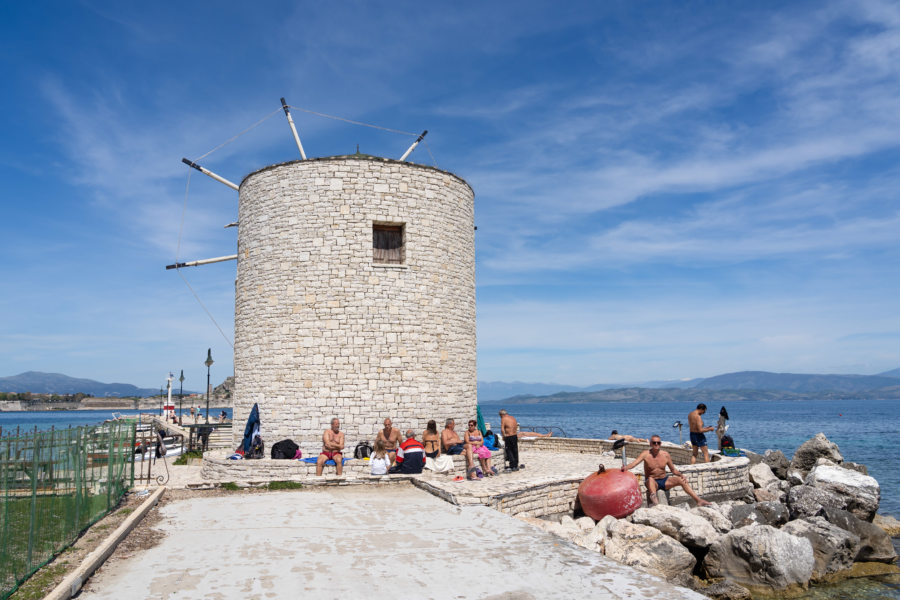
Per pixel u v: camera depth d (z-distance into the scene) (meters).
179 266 24.75
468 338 22.23
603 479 14.78
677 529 13.59
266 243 20.70
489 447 21.61
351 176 20.33
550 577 7.62
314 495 13.86
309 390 19.42
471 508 12.06
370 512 11.77
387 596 6.96
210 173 23.09
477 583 7.40
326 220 20.09
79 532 9.79
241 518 11.38
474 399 22.55
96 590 7.32
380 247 20.80
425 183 21.19
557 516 14.98
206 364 35.31
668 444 25.06
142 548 9.26
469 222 22.97
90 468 10.66
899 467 40.56
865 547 15.38
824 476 19.28
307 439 19.27
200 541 9.64
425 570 7.94
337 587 7.29
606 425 115.25
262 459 18.05
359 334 19.78
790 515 17.69
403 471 16.25
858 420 134.00
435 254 21.12
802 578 13.26
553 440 28.23
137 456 26.14
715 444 62.03
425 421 20.23
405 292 20.38
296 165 20.48
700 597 6.86
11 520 7.48
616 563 8.26
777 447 59.38
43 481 8.57
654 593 7.02
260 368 20.12
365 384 19.66
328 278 19.86
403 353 20.12
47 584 7.27
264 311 20.34
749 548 13.23
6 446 7.44
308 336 19.64
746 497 19.16
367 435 19.48
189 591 7.22
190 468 22.56
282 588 7.29
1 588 6.95
